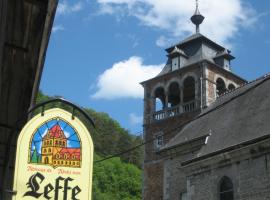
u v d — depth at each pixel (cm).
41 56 650
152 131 3456
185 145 2152
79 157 559
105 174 6222
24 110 760
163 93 3700
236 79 3650
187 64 3603
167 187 2200
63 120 567
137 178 6600
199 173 1834
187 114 3291
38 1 561
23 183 528
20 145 540
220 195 1711
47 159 546
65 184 543
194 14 3853
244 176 1616
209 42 3756
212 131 2039
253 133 1681
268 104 1812
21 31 611
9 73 685
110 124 8162
